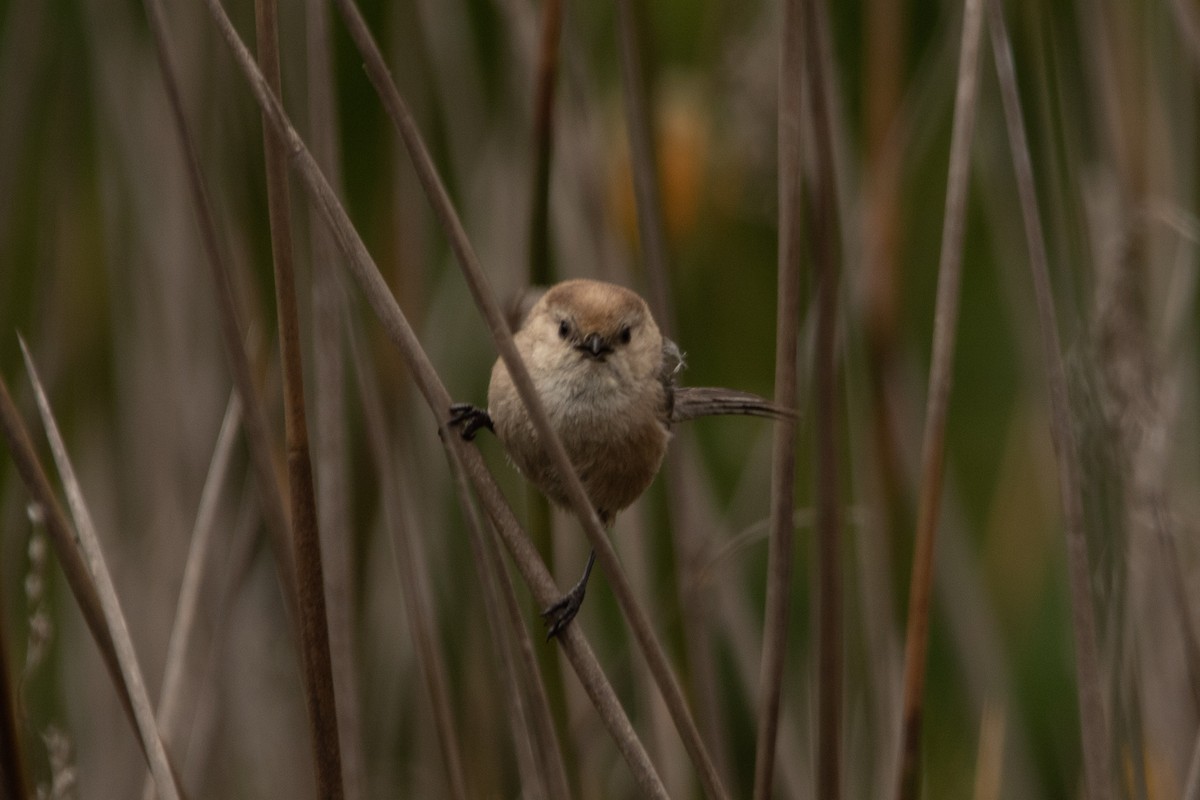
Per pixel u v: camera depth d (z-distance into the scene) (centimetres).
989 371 1155
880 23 873
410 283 924
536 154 741
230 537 923
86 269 1030
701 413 793
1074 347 791
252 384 637
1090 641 680
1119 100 895
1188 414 887
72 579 605
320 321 741
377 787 905
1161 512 746
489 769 898
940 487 679
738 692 973
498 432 722
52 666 973
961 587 914
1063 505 689
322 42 728
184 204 930
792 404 620
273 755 937
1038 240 688
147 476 955
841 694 675
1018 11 916
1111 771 733
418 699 911
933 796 981
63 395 1009
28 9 966
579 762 862
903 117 880
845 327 916
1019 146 688
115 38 954
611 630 1004
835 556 668
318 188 569
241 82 878
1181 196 935
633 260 1031
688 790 880
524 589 917
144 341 960
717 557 816
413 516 852
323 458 740
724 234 1042
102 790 949
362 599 904
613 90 1084
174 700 723
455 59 956
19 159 972
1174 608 805
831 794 671
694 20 1127
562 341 733
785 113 610
